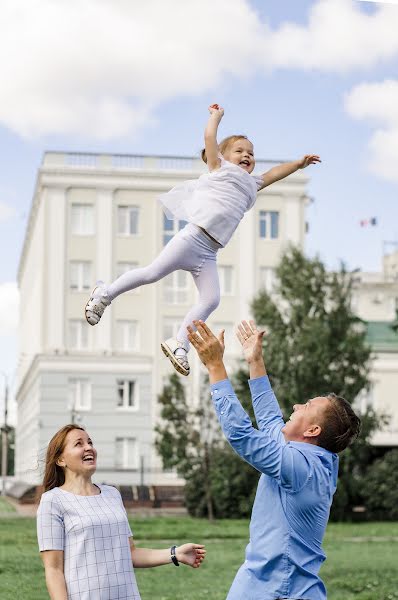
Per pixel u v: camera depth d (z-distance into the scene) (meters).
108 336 52.81
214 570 21.41
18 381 76.62
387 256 71.31
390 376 53.12
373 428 40.78
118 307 53.09
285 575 5.75
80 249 53.34
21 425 70.31
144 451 52.09
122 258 53.69
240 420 5.80
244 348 6.70
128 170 53.78
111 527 6.29
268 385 6.64
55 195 53.16
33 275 60.81
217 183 6.46
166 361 53.06
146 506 48.09
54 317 52.66
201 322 5.95
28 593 17.11
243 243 54.38
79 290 53.25
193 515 40.22
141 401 52.53
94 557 6.18
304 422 6.03
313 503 5.79
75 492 6.40
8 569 20.52
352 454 40.00
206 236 6.40
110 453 52.00
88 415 52.09
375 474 40.97
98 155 53.88
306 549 5.80
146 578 19.94
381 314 67.50
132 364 52.69
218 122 6.61
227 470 39.31
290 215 54.84
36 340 55.31
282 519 5.81
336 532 34.00
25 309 70.56
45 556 6.19
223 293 54.16
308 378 39.12
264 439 5.79
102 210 53.56
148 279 6.39
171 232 54.16
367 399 52.97
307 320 39.75
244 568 5.90
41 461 6.77
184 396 38.94
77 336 53.03
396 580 19.17
